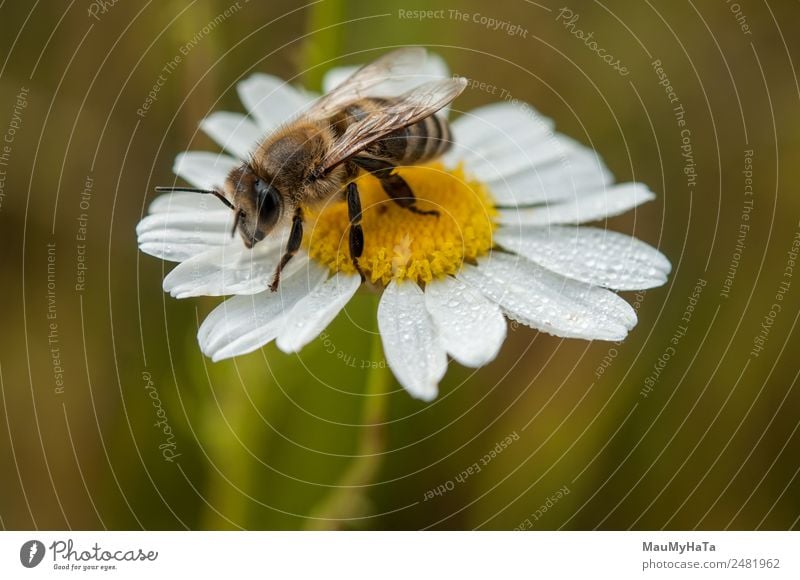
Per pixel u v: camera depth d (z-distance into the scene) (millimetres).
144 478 115
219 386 113
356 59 124
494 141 117
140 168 122
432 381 103
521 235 111
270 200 107
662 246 125
